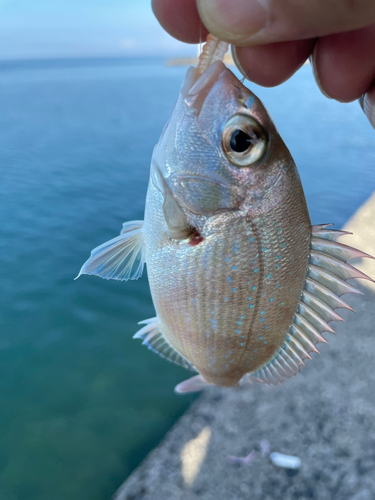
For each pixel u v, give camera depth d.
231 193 0.09
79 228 0.52
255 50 0.14
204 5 0.09
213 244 0.10
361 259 0.36
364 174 0.67
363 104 0.16
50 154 0.84
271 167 0.09
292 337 0.11
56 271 0.43
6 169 0.73
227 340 0.10
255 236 0.10
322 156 0.77
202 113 0.10
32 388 0.29
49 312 0.37
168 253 0.10
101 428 0.26
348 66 0.14
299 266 0.10
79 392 0.29
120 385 0.29
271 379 0.11
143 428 0.25
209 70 0.10
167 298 0.11
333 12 0.09
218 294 0.10
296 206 0.10
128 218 0.56
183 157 0.10
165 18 0.13
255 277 0.10
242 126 0.09
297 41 0.14
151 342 0.13
